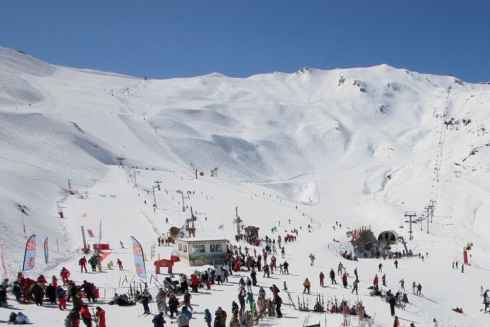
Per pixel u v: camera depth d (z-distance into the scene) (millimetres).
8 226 55750
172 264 40406
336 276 45156
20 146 137125
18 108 199125
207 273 35969
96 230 69062
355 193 190000
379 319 32562
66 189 100812
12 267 42250
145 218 78688
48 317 26000
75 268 43875
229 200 110938
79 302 24969
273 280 41281
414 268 58281
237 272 44031
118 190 107750
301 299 34656
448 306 43156
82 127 194375
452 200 136500
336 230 88750
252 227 72812
